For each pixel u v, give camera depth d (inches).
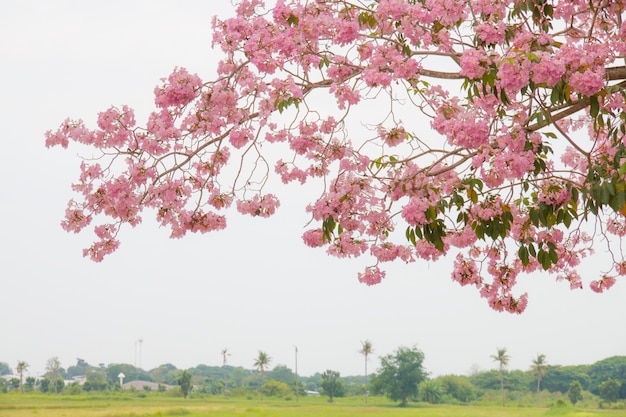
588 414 5265.8
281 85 254.1
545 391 7642.7
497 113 229.8
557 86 209.6
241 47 258.8
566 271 312.7
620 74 219.9
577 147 230.2
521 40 224.2
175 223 284.4
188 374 7795.3
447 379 7647.6
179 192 279.6
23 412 4950.8
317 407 6136.8
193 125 259.0
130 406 5684.1
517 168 224.2
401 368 6628.9
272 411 5403.5
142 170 266.7
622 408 6456.7
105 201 272.5
